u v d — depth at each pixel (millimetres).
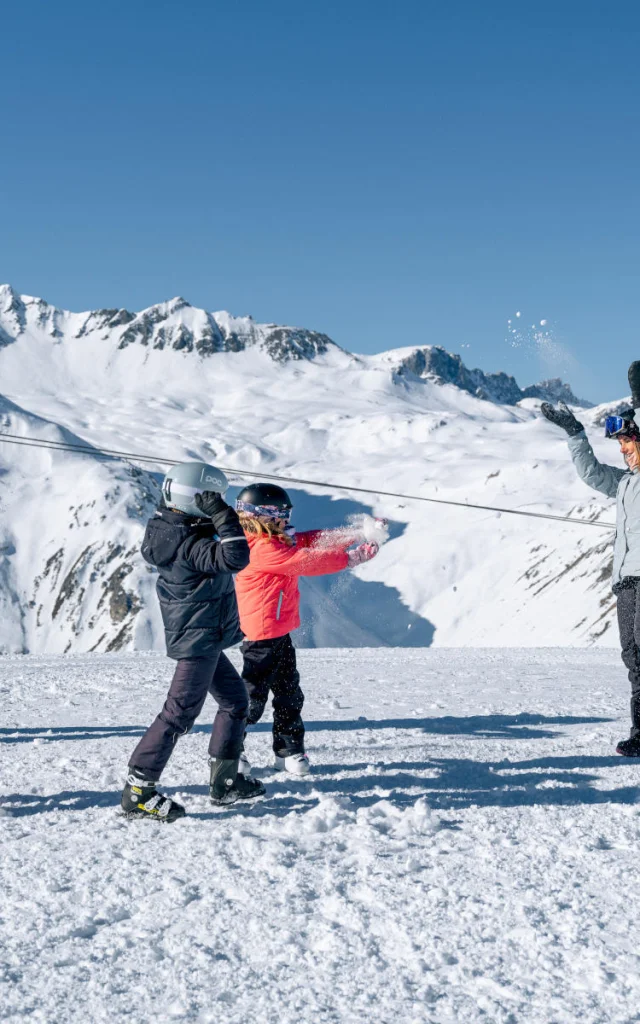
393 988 2076
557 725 5965
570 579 120812
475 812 3600
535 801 3754
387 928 2416
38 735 5809
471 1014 1948
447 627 128000
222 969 2189
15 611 129500
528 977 2119
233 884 2797
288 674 4484
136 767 3578
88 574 130000
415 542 153375
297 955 2256
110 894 2730
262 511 4434
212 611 3670
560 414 5301
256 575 4426
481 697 7750
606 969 2139
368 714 6656
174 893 2693
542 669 10836
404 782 4180
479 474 175000
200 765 4590
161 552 3672
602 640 97375
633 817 3461
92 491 144500
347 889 2732
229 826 3494
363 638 127750
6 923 2521
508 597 127562
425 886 2734
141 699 7941
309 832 3371
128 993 2082
